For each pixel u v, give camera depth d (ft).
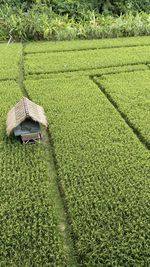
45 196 22.49
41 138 28.07
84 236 19.77
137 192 22.59
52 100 33.42
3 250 19.11
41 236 19.90
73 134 28.30
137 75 38.83
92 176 23.88
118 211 21.30
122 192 22.57
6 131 28.14
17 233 20.01
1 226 20.53
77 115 30.91
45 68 40.55
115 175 23.98
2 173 24.43
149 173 24.17
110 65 41.39
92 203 21.85
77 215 21.08
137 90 35.22
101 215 21.06
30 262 18.48
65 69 40.27
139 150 26.45
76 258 19.02
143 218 20.84
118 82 37.11
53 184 23.95
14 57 43.88
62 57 43.75
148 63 42.37
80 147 26.76
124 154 25.99
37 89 35.68
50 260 18.65
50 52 45.75
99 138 27.78
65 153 26.14
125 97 33.86
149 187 22.99
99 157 25.66
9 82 37.47
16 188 23.09
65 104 32.71
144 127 29.09
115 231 20.06
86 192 22.63
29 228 20.31
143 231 20.03
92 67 40.83
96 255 18.72
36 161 25.45
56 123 29.76
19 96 34.32
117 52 45.27
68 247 19.63
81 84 36.78
